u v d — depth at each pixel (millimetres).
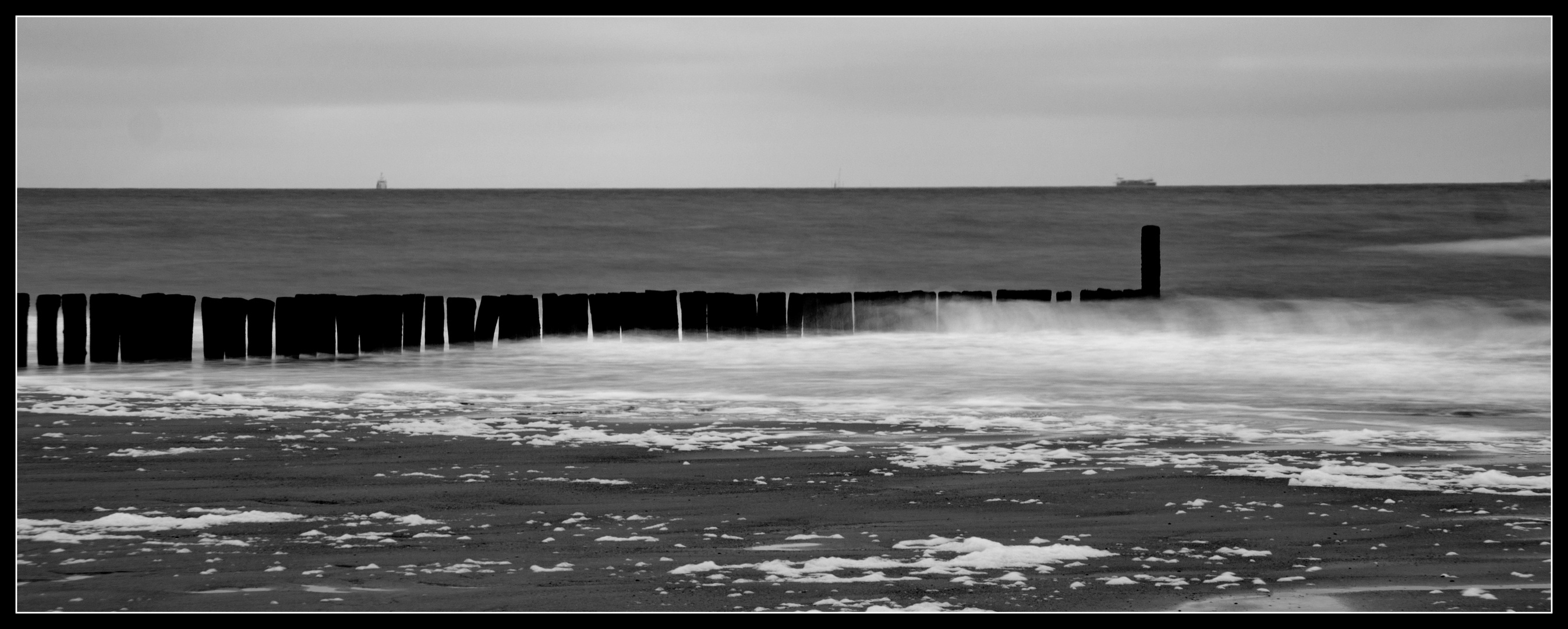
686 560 6176
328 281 32281
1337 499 7656
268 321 18125
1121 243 41344
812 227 46375
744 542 6590
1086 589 5641
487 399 13289
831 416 11812
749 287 33250
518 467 8883
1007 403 13039
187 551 6301
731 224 47188
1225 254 38000
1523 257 35375
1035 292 22547
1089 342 19438
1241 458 9195
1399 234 43969
